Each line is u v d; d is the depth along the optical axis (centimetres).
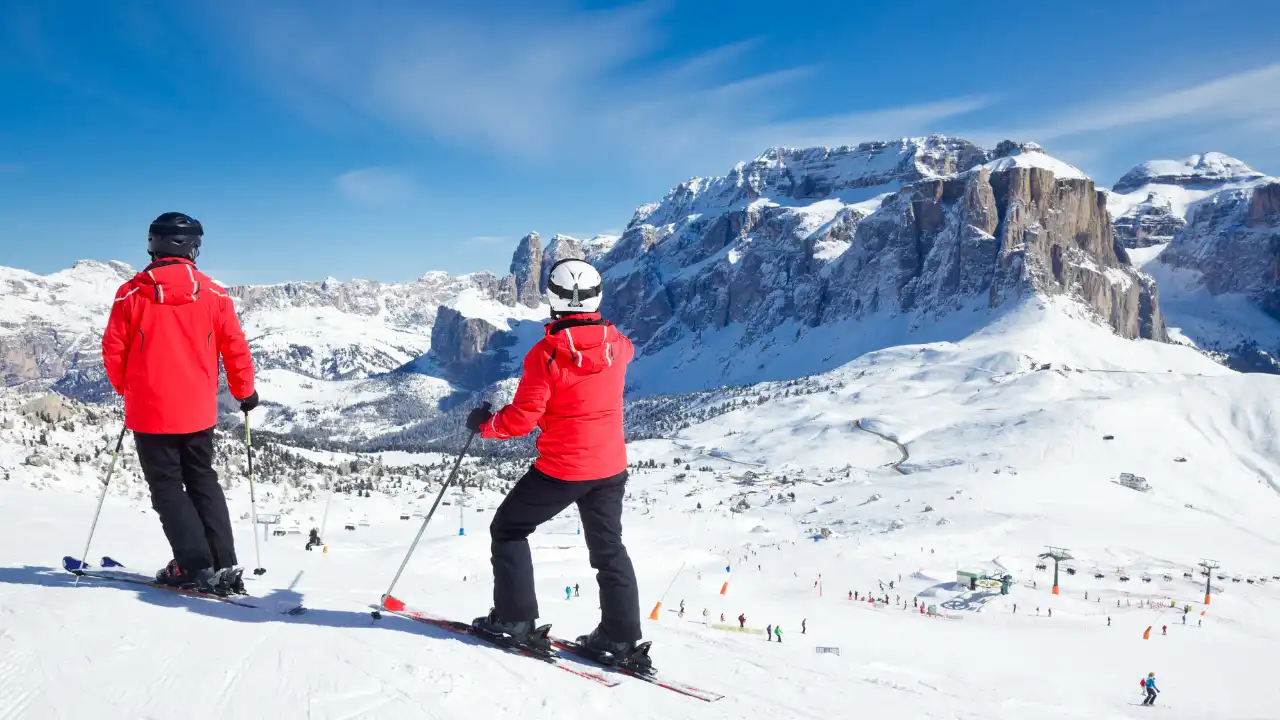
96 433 3559
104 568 713
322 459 12294
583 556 5938
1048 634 6262
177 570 607
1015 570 9881
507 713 417
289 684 413
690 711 481
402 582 1133
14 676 397
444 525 6869
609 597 546
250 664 438
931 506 14838
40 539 914
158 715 369
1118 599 8206
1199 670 5003
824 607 7050
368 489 8288
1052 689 3925
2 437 3017
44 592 550
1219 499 17688
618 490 545
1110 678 4516
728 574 8912
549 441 521
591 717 439
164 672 418
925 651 4819
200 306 584
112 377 579
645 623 1138
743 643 1039
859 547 10906
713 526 12938
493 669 477
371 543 4897
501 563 535
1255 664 5212
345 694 407
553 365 502
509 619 530
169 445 589
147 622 496
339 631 520
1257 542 13212
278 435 18400
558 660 537
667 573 8762
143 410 571
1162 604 7938
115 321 567
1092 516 14538
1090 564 10450
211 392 595
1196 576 9762
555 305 514
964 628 6291
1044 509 15062
